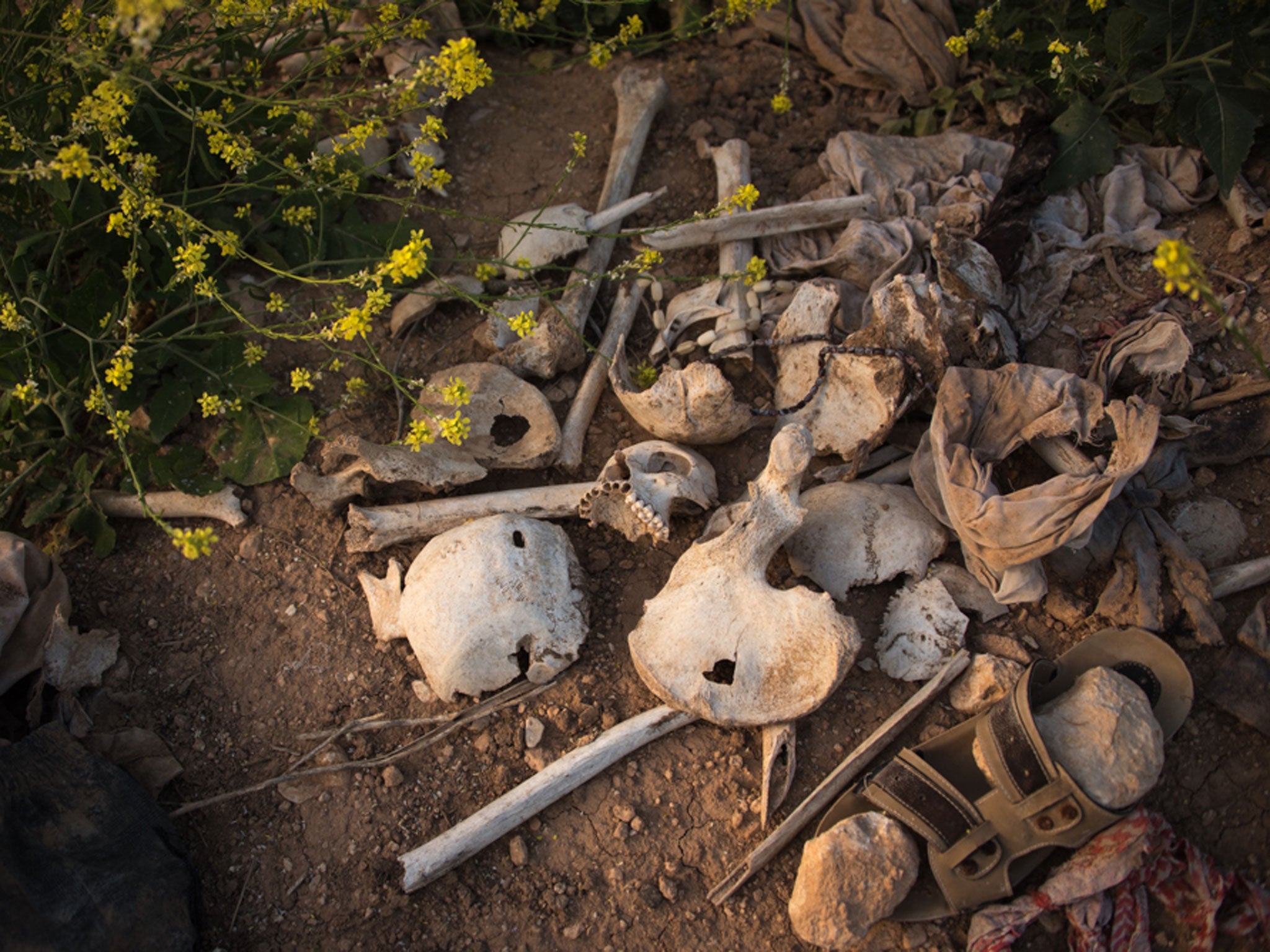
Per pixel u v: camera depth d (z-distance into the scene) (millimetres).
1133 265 922
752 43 1097
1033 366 809
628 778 757
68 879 670
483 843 728
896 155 976
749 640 748
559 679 786
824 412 855
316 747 769
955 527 779
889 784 706
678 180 1026
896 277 816
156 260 889
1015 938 688
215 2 804
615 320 929
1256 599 784
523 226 950
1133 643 758
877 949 704
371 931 715
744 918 713
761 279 914
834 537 798
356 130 815
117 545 846
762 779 745
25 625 765
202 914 721
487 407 860
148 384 876
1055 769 674
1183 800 735
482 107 1068
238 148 786
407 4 1062
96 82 807
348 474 829
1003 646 777
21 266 824
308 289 938
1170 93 942
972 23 1023
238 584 832
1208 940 680
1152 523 795
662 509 792
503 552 770
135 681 794
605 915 718
